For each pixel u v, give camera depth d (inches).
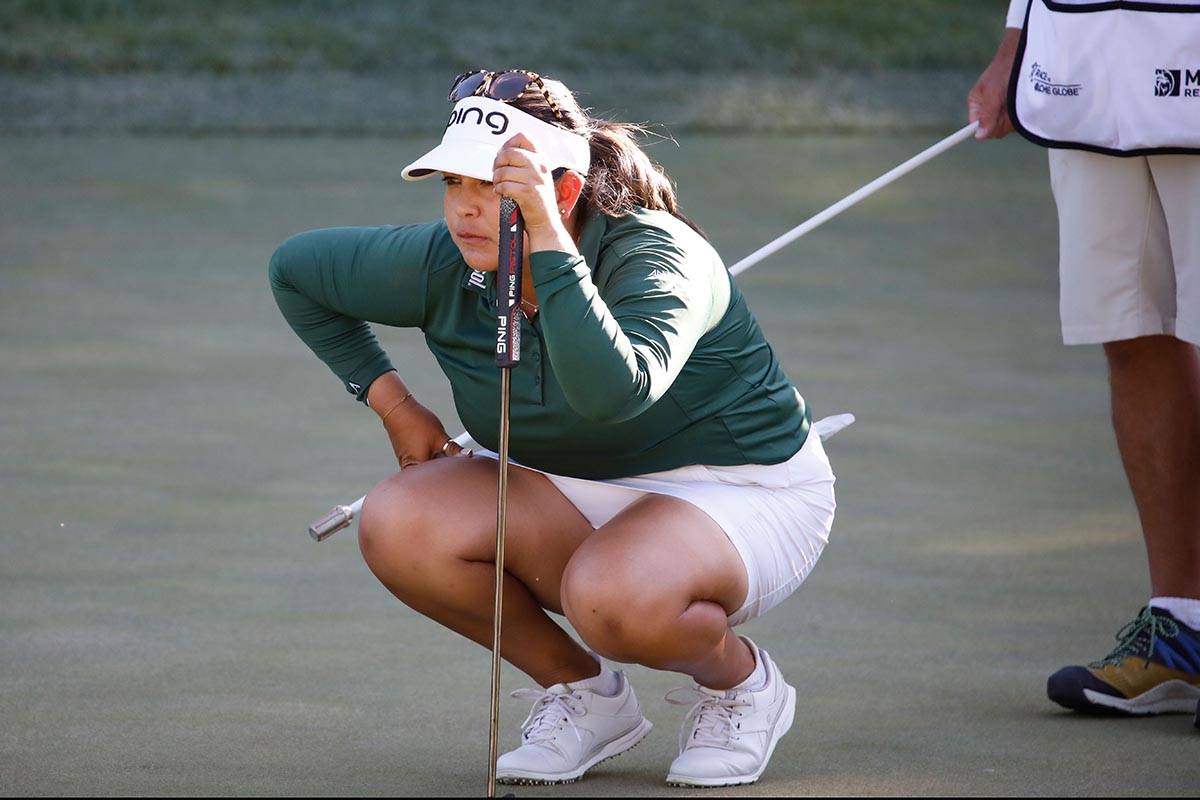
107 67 2642.7
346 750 482.3
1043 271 1582.2
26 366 1119.0
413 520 462.6
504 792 447.2
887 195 2000.5
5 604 638.5
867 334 1278.3
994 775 459.8
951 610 647.1
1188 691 530.0
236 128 2423.7
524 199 402.6
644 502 457.1
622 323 421.4
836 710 528.7
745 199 1927.9
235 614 633.6
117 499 807.7
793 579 475.2
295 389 1071.6
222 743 486.0
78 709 517.3
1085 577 696.4
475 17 3011.8
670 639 438.0
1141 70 520.1
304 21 2906.0
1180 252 531.8
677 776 456.1
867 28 3134.8
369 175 2036.2
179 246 1592.0
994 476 879.7
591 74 2849.4
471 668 573.9
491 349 458.3
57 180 1948.8
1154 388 546.6
